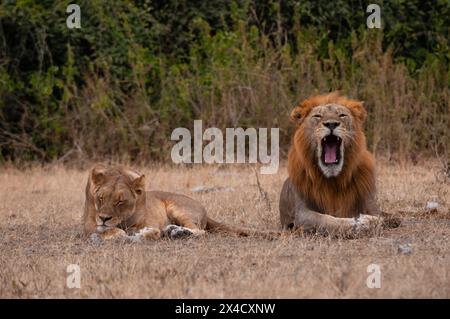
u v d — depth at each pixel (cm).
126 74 1962
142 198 1029
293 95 1881
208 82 1908
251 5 2067
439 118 1847
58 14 1973
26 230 1123
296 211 1067
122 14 1977
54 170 1798
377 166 1681
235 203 1281
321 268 819
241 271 819
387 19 2034
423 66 1948
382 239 973
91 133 1883
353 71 1903
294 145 1066
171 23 2044
